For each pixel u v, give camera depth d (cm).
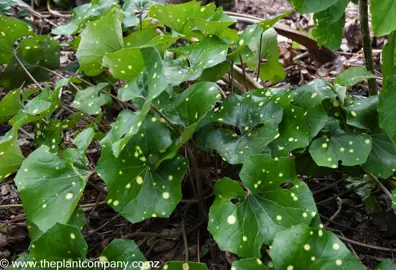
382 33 52
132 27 87
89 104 69
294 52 124
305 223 56
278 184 58
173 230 72
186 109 61
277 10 150
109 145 58
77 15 86
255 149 62
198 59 66
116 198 57
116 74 62
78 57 69
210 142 63
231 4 120
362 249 69
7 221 76
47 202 57
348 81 72
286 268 51
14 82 90
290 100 65
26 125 100
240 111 66
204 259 68
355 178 78
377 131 66
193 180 73
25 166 59
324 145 64
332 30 72
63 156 61
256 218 57
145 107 50
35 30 128
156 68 52
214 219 57
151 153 58
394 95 56
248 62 90
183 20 73
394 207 58
